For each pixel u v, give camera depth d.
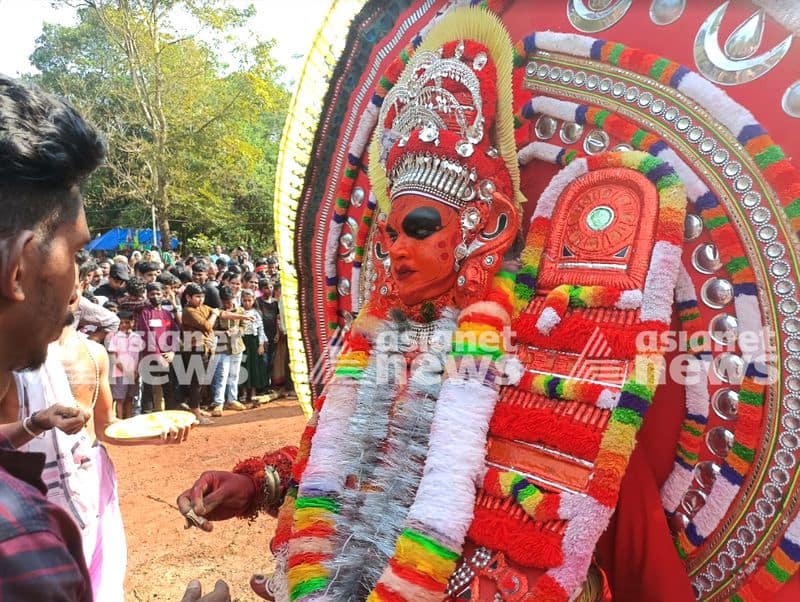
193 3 20.66
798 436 1.06
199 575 3.82
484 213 1.23
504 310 1.21
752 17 1.13
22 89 0.89
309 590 1.26
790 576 1.10
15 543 0.73
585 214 1.23
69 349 2.36
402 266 1.27
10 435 1.79
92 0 19.94
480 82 1.26
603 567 1.27
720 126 1.15
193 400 7.28
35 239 0.88
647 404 1.03
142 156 21.45
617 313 1.13
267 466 1.76
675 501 1.22
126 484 5.38
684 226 1.19
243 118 23.70
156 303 6.34
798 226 1.06
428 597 1.05
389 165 1.36
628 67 1.26
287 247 2.07
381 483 1.31
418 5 1.72
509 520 1.07
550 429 1.08
